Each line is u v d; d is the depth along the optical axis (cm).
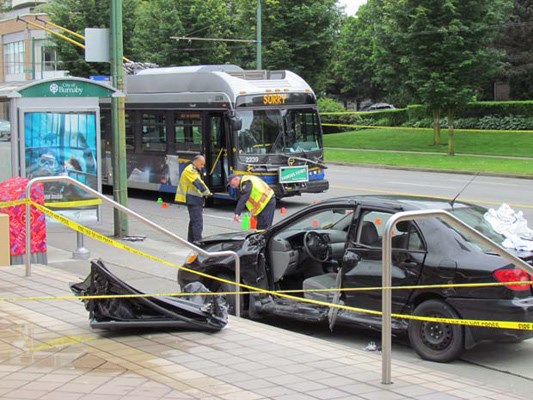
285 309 808
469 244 701
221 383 527
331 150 4272
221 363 583
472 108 4575
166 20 4494
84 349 615
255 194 1248
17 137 1296
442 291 692
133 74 2266
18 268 1009
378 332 802
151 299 678
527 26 4681
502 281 664
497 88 5128
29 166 1305
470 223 735
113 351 611
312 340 671
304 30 4525
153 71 2169
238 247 867
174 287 1055
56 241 1459
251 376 547
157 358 593
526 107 4359
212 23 4512
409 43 3556
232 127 1872
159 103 2116
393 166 3322
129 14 4528
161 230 795
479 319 674
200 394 498
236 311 815
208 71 1980
